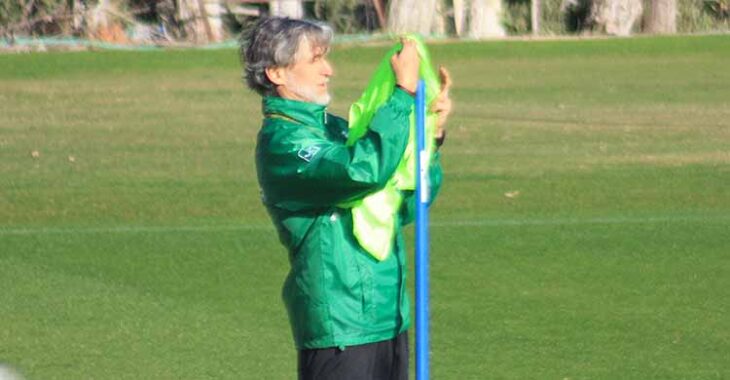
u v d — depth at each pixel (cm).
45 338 2372
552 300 2636
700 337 2342
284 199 1316
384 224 1312
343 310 1305
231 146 5088
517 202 3881
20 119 5941
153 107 6334
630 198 3934
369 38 9744
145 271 2961
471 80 7431
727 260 3016
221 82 7331
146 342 2342
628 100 6519
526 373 2116
